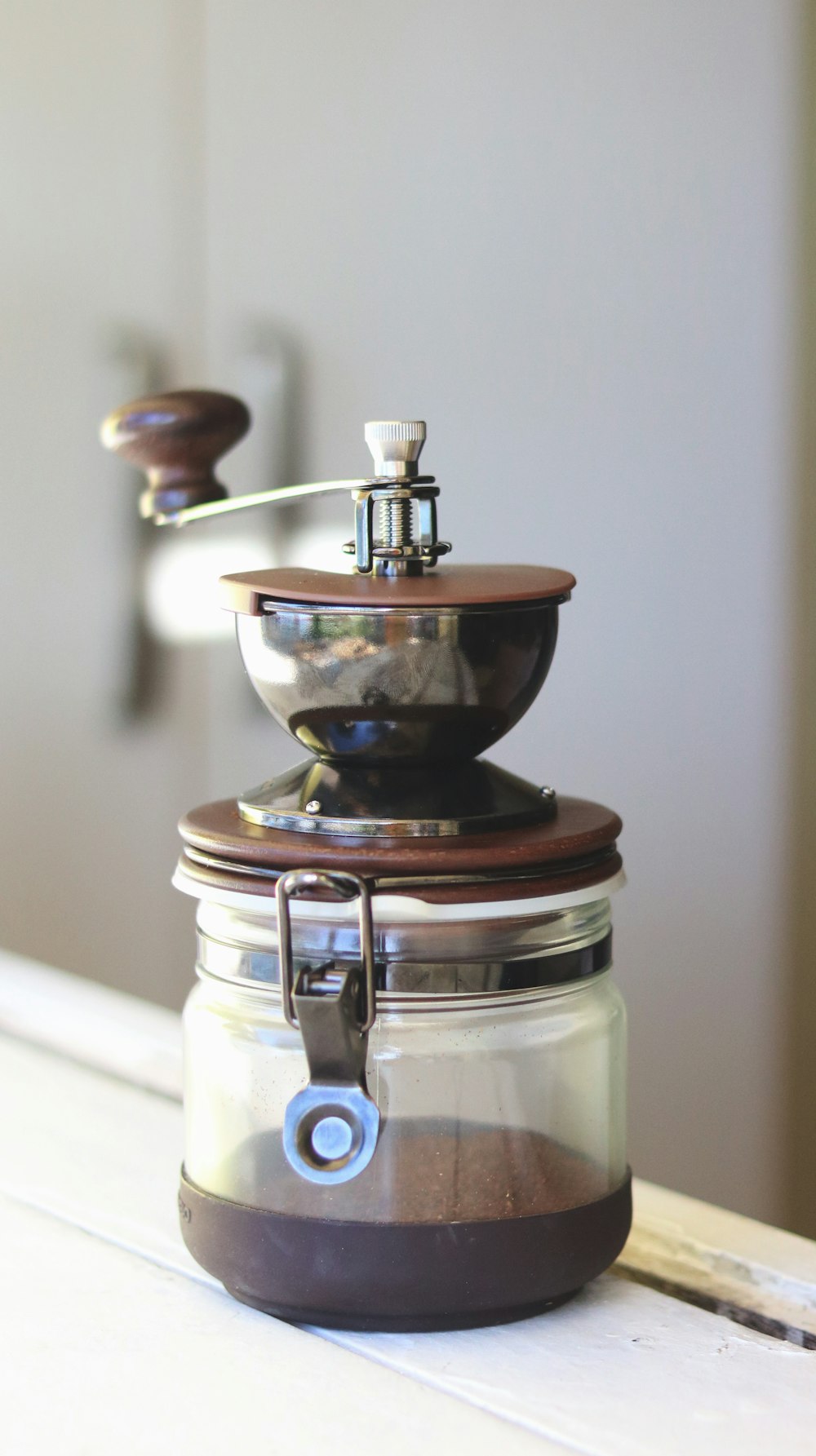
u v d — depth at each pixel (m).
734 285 1.75
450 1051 0.64
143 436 0.77
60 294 2.18
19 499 2.21
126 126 2.13
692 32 1.72
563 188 1.85
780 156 1.69
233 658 2.10
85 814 2.25
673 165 1.77
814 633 1.77
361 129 2.00
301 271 2.08
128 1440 0.62
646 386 1.83
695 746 1.87
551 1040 0.65
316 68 2.02
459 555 2.03
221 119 2.09
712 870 1.88
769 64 1.68
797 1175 1.87
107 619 2.19
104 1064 0.90
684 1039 1.94
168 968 2.24
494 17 1.87
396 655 0.63
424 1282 0.64
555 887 0.64
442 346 1.98
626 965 1.97
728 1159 1.92
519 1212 0.65
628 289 1.83
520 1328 0.66
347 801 0.65
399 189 1.99
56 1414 0.63
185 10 2.06
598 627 1.93
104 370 2.17
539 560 1.96
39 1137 0.81
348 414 2.08
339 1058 0.62
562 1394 0.63
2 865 2.30
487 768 0.67
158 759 2.19
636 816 1.93
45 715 2.25
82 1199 0.75
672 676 1.87
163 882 2.21
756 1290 0.70
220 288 2.15
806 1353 0.65
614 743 1.93
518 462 1.95
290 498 0.70
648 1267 0.72
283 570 0.68
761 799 1.83
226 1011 0.66
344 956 0.64
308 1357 0.65
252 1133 0.65
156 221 2.13
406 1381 0.64
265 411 2.11
